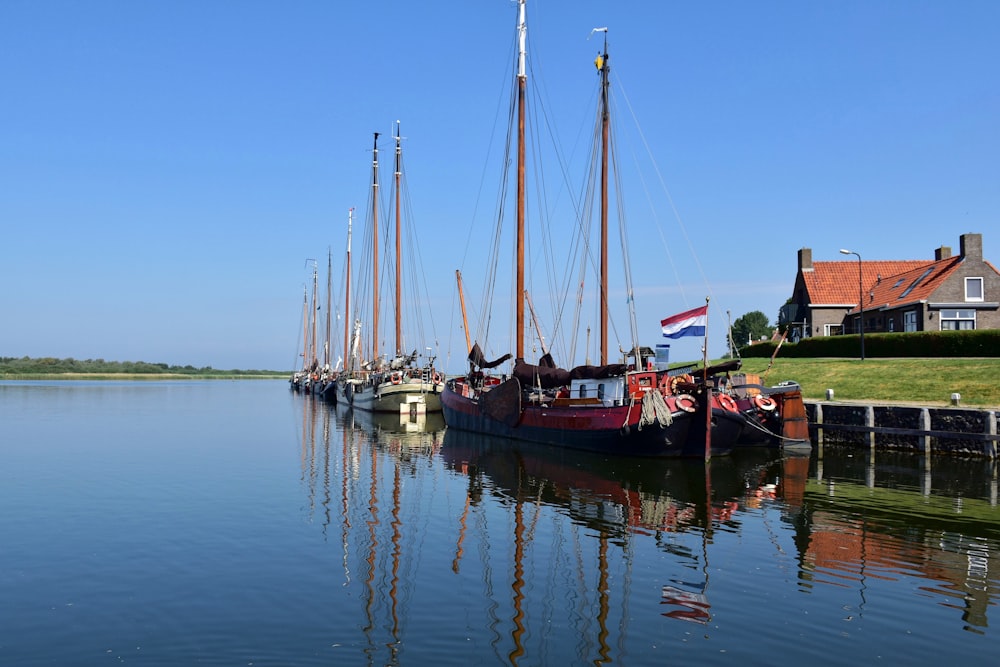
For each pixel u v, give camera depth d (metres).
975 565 13.69
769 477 23.89
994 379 33.09
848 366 42.19
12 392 99.25
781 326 75.06
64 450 31.81
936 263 56.84
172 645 9.84
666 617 10.99
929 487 21.89
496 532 16.38
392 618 10.92
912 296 53.59
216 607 11.37
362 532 16.34
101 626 10.52
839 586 12.45
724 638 10.18
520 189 36.56
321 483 22.95
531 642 10.02
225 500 20.05
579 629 10.50
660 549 14.88
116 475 24.50
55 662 9.28
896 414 29.44
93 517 17.80
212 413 58.16
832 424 31.81
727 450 28.78
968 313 51.09
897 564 13.78
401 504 19.58
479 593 12.09
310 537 15.87
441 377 55.81
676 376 29.64
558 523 17.27
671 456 27.75
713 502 19.73
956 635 10.30
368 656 9.52
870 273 70.00
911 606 11.48
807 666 9.28
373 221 67.38
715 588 12.38
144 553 14.50
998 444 26.22
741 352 68.00
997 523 17.12
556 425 31.97
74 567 13.52
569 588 12.37
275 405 73.19
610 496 20.69
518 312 36.59
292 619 10.86
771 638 10.17
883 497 20.34
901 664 9.34
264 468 26.28
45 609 11.25
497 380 42.25
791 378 42.22
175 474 24.75
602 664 9.32
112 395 92.38
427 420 51.28
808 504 19.38
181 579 12.81
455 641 10.05
